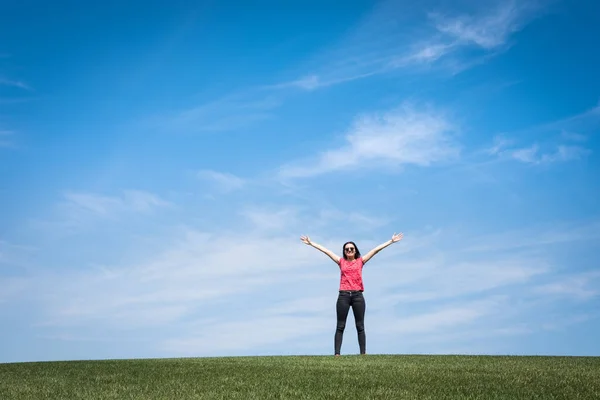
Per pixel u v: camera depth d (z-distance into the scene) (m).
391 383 7.40
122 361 10.52
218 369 8.90
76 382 7.91
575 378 7.85
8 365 10.14
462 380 7.65
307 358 10.70
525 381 7.57
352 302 12.43
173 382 7.71
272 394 6.70
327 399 6.43
